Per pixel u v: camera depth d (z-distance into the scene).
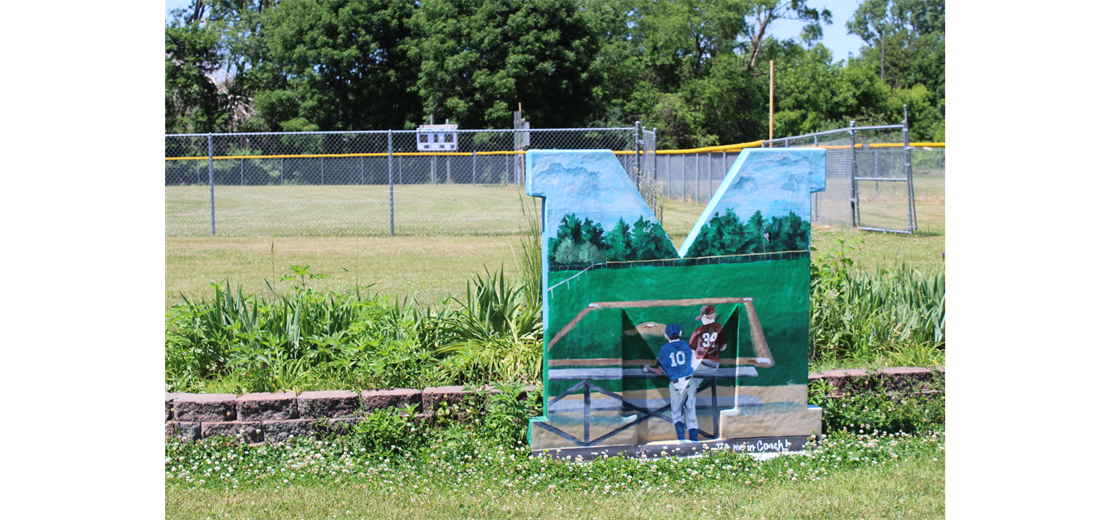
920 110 59.06
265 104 43.97
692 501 3.54
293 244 12.42
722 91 47.47
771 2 50.78
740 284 3.98
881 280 6.15
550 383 3.89
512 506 3.49
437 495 3.60
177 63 46.84
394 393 4.23
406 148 43.03
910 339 5.51
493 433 4.12
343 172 32.91
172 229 14.84
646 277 3.90
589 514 3.41
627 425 3.97
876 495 3.59
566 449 3.94
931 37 73.19
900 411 4.50
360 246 12.06
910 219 13.96
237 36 48.53
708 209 3.95
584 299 3.86
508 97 38.53
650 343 3.96
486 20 39.12
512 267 9.62
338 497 3.57
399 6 42.69
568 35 40.41
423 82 40.19
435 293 7.78
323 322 5.02
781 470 3.90
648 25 50.00
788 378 4.09
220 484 3.69
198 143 37.62
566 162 3.78
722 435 4.06
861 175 17.16
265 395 4.15
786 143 17.95
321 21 41.94
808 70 52.62
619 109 46.12
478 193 23.89
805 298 4.06
